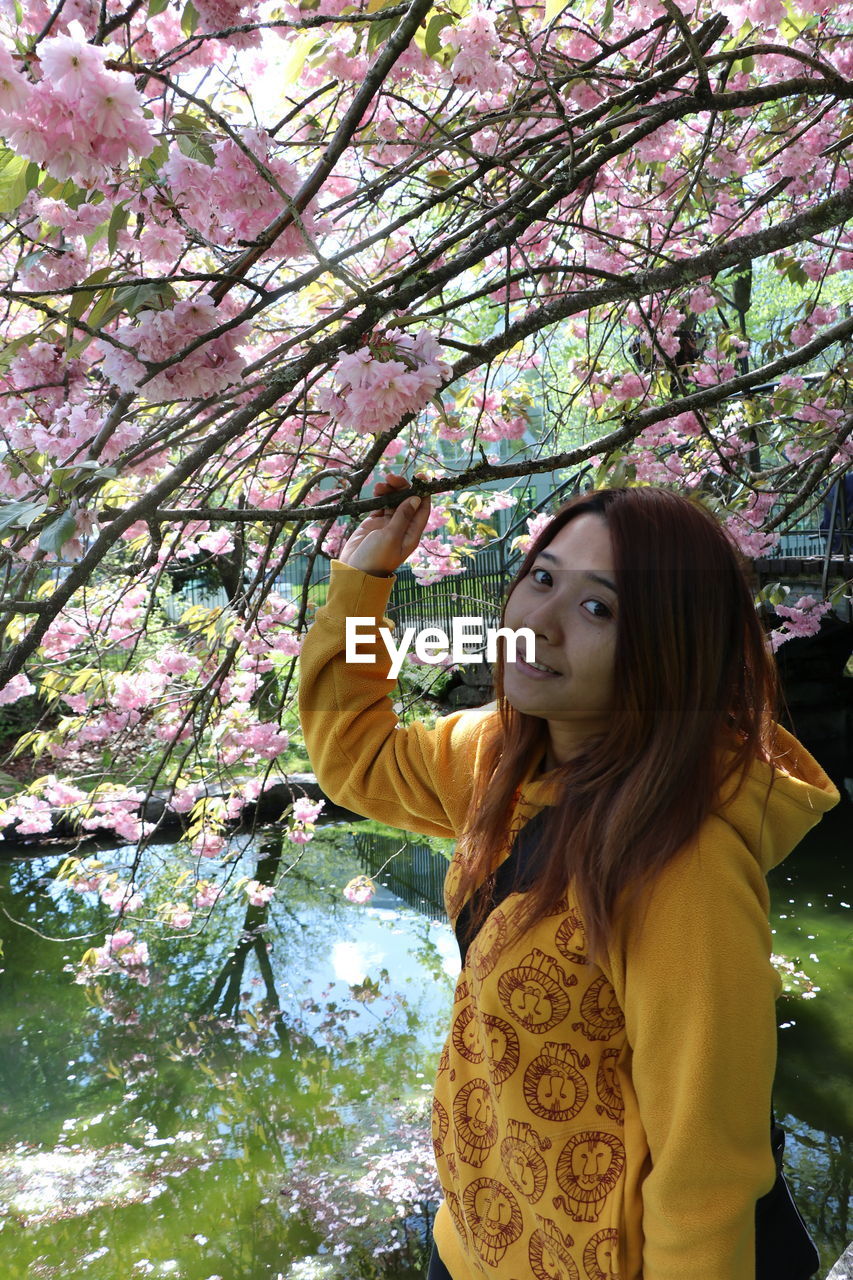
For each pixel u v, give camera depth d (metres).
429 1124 4.43
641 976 0.90
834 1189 3.67
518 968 0.98
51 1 1.49
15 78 1.05
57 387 1.72
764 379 1.88
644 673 0.95
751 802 0.96
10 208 1.27
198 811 4.26
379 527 1.42
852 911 6.22
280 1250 3.65
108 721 4.11
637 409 3.09
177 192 1.33
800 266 4.06
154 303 1.23
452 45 1.85
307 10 1.83
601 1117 0.98
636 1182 0.94
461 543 4.49
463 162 2.36
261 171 1.18
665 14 2.28
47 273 1.65
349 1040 5.22
